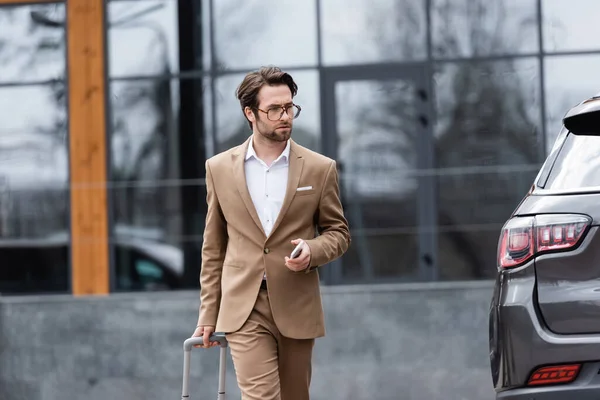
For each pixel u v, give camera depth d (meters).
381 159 19.84
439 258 19.28
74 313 19.25
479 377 18.39
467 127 19.77
